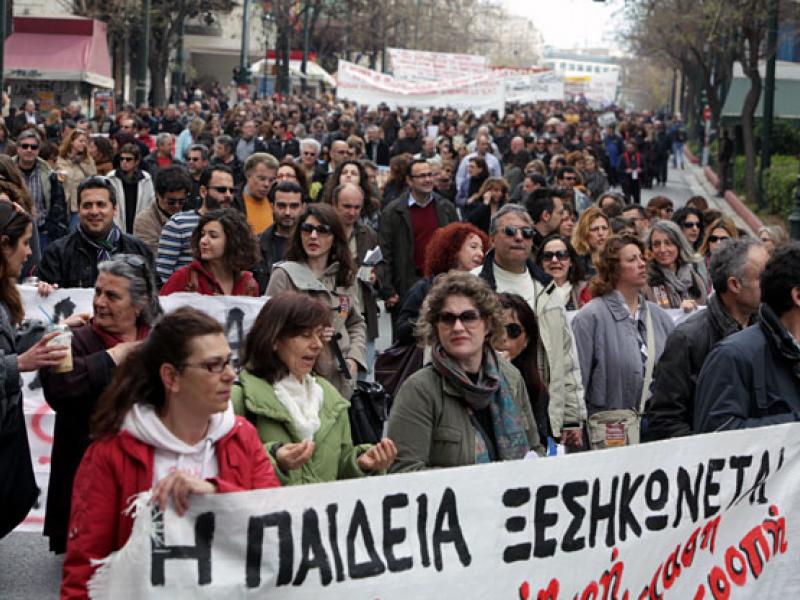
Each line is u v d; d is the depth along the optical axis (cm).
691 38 3938
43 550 738
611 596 506
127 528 429
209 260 820
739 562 539
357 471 553
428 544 458
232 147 1653
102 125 2902
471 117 3628
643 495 511
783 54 4366
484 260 783
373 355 914
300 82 7169
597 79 9875
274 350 538
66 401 626
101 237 868
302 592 435
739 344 558
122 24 4728
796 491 550
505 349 654
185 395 437
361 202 1005
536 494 482
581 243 1091
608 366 750
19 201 940
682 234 951
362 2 7975
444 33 10838
